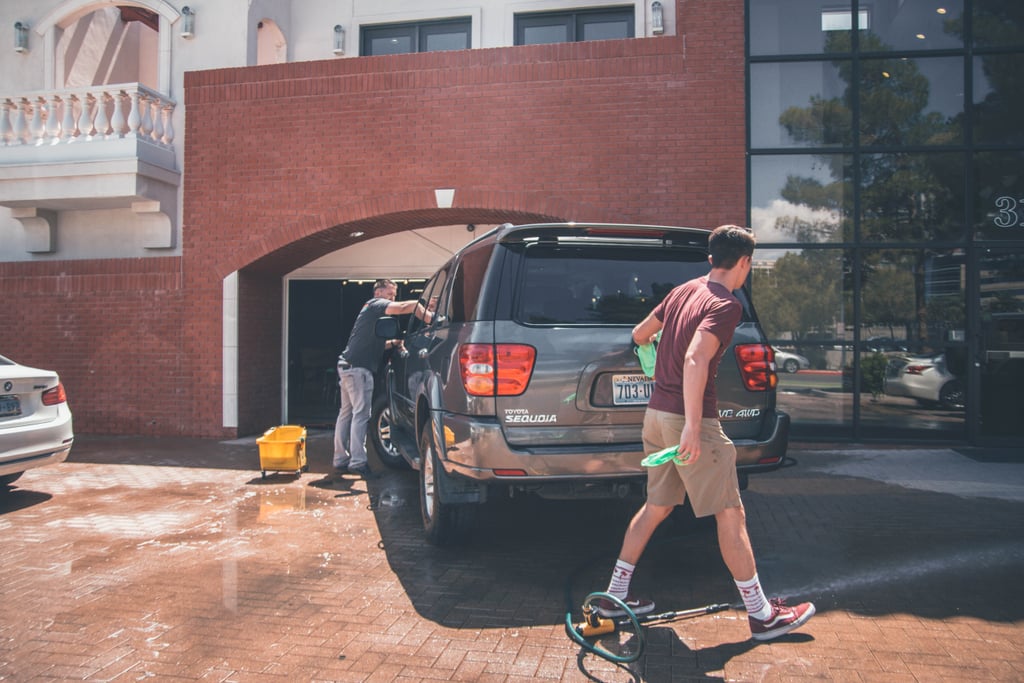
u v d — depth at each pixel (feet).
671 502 11.27
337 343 35.29
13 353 33.68
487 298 13.53
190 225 31.91
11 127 32.58
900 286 27.22
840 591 13.15
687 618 11.93
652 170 27.78
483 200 28.94
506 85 28.78
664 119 27.73
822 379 27.45
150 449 28.91
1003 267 26.76
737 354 13.70
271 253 31.17
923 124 27.30
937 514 18.24
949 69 27.22
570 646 11.03
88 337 32.99
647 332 11.89
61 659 10.64
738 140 27.40
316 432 33.91
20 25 36.47
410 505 19.85
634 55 27.89
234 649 10.96
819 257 27.50
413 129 29.58
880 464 24.17
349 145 30.19
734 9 27.48
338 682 9.92
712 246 11.05
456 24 36.88
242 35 32.99
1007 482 21.52
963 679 9.84
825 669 10.14
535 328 13.30
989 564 14.52
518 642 11.18
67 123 31.91
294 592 13.33
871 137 27.45
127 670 10.28
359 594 13.21
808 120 27.63
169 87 33.50
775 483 21.70
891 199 27.30
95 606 12.69
